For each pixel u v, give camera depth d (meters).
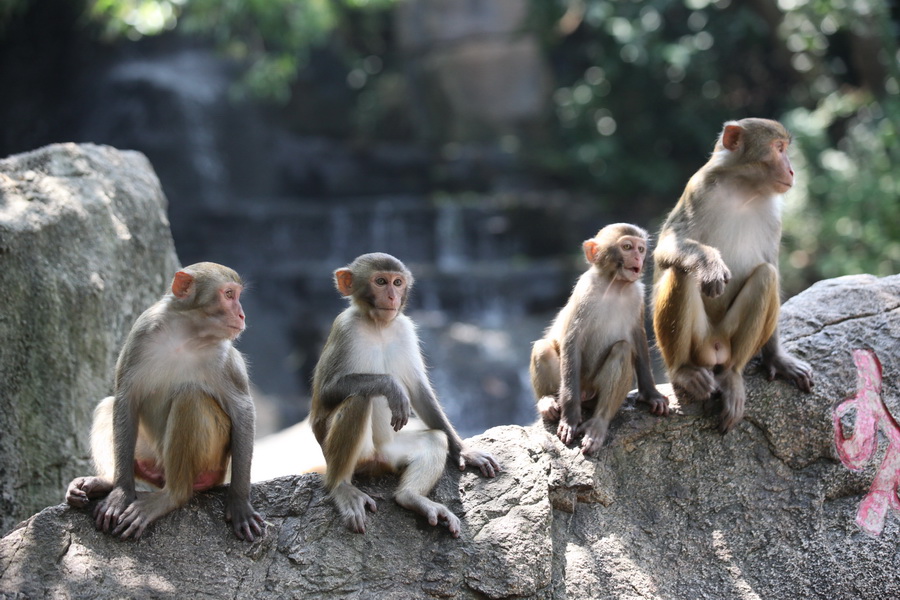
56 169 8.52
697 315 6.90
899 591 6.53
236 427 6.08
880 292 7.53
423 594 5.88
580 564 6.33
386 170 29.70
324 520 6.09
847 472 6.86
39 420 7.73
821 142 21.84
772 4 24.78
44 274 7.80
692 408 6.95
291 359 23.30
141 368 6.04
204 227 26.02
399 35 32.19
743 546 6.61
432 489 6.37
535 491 6.38
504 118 30.38
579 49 31.00
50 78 27.12
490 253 26.97
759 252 7.18
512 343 22.70
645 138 28.67
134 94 26.77
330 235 26.78
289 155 29.75
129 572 5.67
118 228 8.68
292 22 23.80
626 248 6.80
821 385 7.03
